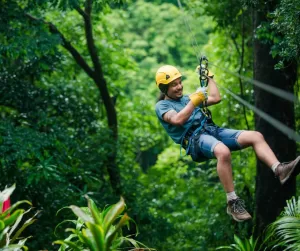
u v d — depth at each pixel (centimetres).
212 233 1586
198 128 721
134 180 1648
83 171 1441
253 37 1255
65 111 1559
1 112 1541
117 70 1795
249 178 1628
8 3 1288
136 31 3109
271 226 759
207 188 1806
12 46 1246
